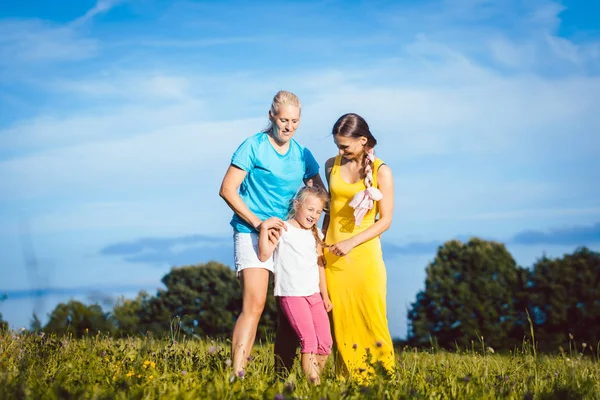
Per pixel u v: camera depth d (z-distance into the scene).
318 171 6.21
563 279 33.09
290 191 5.88
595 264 32.88
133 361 5.39
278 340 5.89
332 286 6.04
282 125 5.64
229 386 4.33
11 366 4.99
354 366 5.73
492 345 32.41
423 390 4.71
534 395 4.85
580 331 31.86
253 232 5.69
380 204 5.98
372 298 5.94
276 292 5.66
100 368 5.05
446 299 35.78
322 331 5.71
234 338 5.49
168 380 4.56
